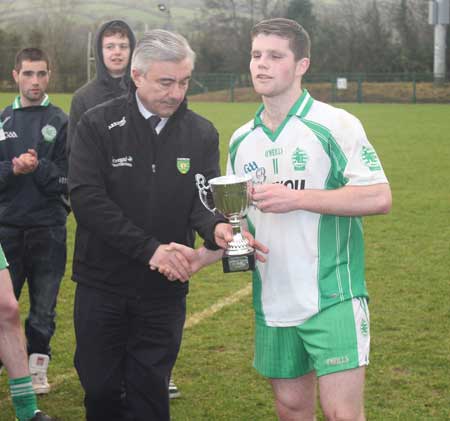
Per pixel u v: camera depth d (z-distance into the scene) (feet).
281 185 9.95
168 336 11.37
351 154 10.05
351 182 10.00
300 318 10.28
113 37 14.82
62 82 145.69
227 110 106.52
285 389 10.87
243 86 147.84
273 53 10.08
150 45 10.23
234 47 160.97
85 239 11.14
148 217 10.97
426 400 14.10
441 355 16.25
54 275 15.03
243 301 20.65
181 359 16.34
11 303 10.21
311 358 10.25
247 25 162.71
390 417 13.42
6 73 146.92
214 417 13.66
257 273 10.72
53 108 15.48
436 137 67.67
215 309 19.89
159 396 11.48
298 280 10.28
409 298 20.52
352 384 9.87
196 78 146.41
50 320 14.94
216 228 10.61
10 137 15.17
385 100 132.36
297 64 10.21
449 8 135.85
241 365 16.02
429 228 29.86
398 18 154.71
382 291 21.20
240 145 10.86
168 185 10.94
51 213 14.93
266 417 13.66
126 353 11.52
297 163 10.28
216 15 164.45
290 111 10.32
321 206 9.82
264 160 10.58
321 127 10.16
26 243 14.93
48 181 14.64
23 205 14.71
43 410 14.10
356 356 9.83
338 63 155.63
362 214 9.96
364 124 82.79
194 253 10.73
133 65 10.43
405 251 26.07
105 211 10.62
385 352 16.46
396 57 153.07
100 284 11.12
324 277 10.18
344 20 156.76
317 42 156.66
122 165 10.84
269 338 10.67
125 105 10.88
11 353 10.40
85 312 11.25
